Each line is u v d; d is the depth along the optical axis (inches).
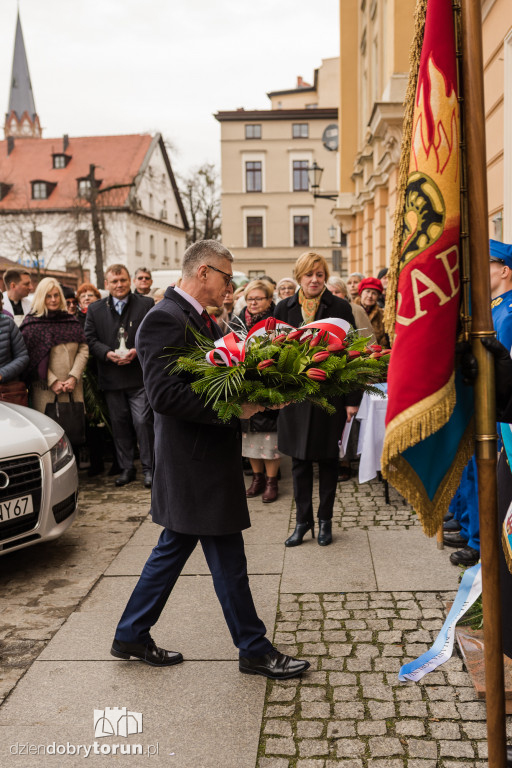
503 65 221.9
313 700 102.6
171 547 110.5
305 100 1978.3
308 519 168.6
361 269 708.7
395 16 400.5
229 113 1615.4
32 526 154.9
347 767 88.0
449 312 66.9
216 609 134.7
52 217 1871.3
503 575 87.8
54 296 224.7
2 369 207.9
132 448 241.3
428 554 157.6
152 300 235.8
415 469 71.4
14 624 132.3
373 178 530.0
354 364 97.0
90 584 150.6
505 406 70.4
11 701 105.8
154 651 114.8
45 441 161.5
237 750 92.4
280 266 1660.9
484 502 69.2
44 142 2037.4
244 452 207.5
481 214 66.8
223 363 93.0
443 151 65.8
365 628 123.4
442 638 104.1
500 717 70.7
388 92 406.6
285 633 123.0
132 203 1817.2
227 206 1651.1
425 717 97.3
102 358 227.0
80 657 118.3
